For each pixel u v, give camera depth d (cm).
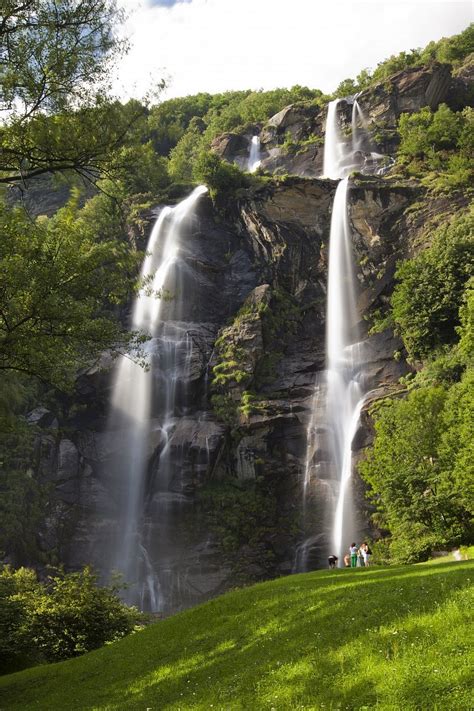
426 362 5562
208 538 5209
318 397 5900
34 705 1557
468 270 5553
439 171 7575
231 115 12400
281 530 5272
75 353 2084
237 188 7550
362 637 1166
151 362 6175
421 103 9075
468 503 3172
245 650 1404
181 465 5566
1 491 5053
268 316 6500
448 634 1048
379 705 909
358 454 5262
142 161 2008
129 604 5034
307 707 980
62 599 2684
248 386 5934
